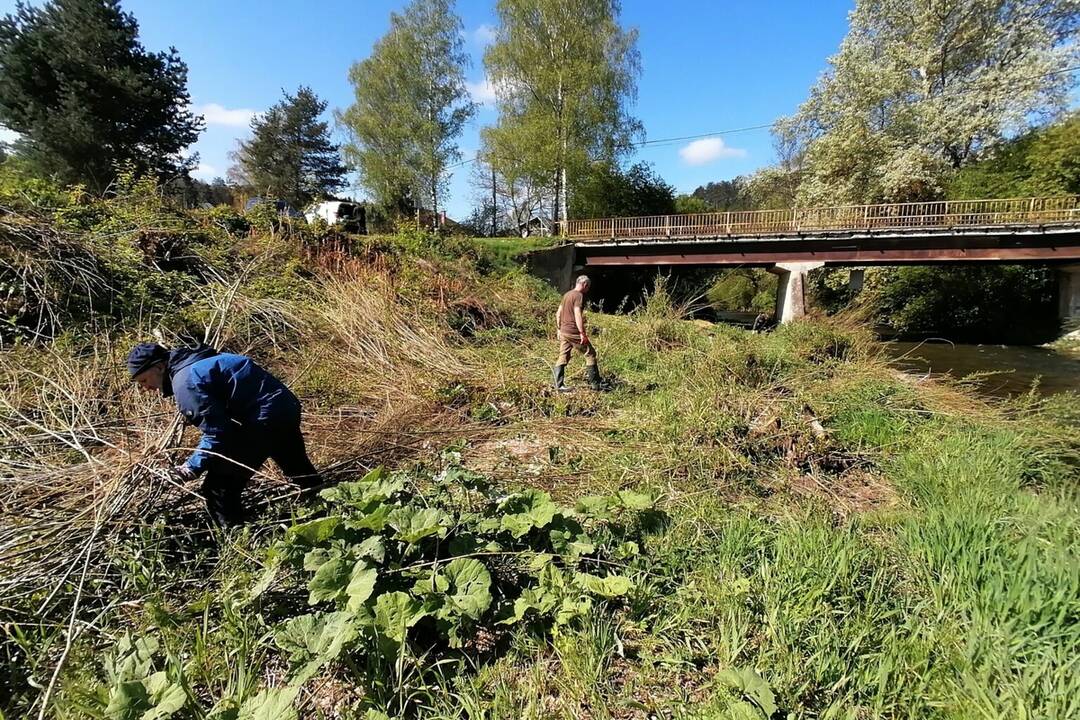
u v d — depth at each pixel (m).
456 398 5.89
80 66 22.25
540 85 27.39
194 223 9.43
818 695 1.92
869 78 23.55
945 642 2.12
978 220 18.06
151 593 2.36
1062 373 12.61
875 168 23.61
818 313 9.94
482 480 3.11
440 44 31.33
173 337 5.78
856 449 4.68
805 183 27.16
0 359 4.67
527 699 1.94
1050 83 21.14
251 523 2.98
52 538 2.56
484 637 2.27
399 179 31.53
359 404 5.39
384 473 3.41
